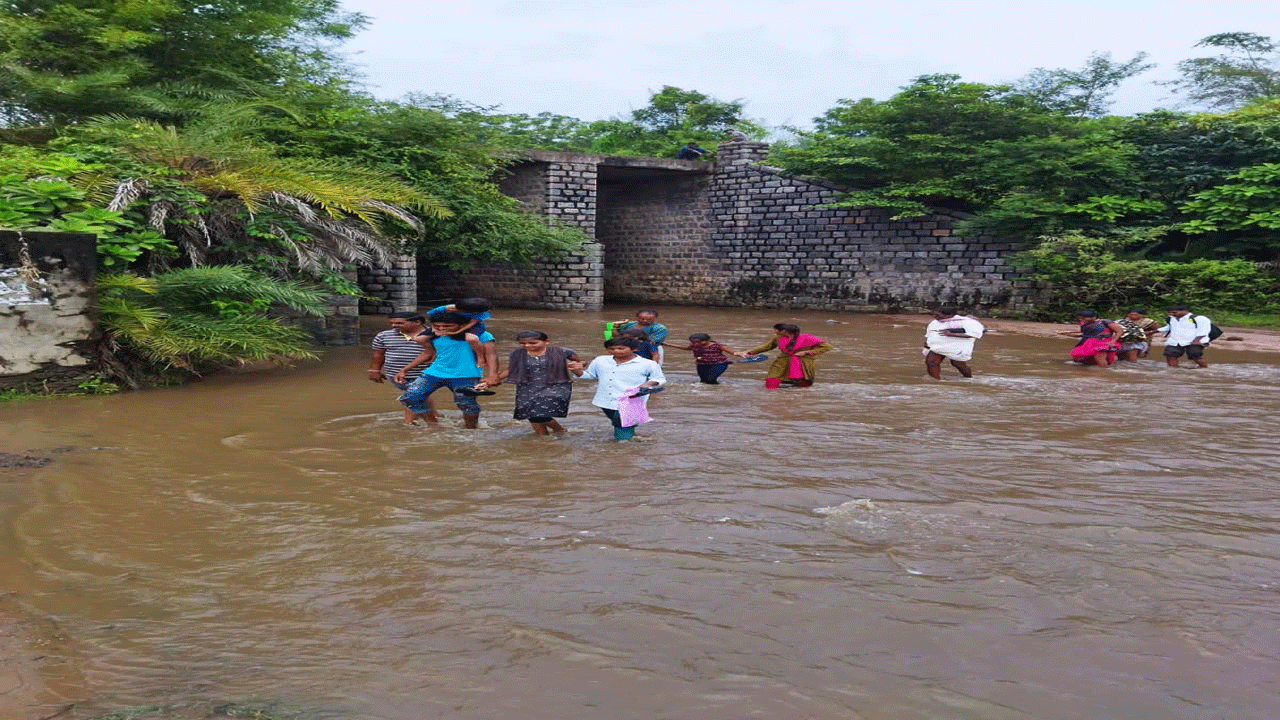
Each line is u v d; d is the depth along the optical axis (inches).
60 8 654.5
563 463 259.9
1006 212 940.0
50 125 619.8
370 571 170.7
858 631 144.0
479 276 1197.1
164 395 380.5
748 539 190.9
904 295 1069.1
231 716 116.3
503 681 126.9
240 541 187.8
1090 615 151.0
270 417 331.3
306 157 644.1
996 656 135.3
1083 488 237.0
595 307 1128.8
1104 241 911.0
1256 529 201.8
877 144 1035.3
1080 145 960.3
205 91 677.3
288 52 813.9
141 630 143.5
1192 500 226.1
